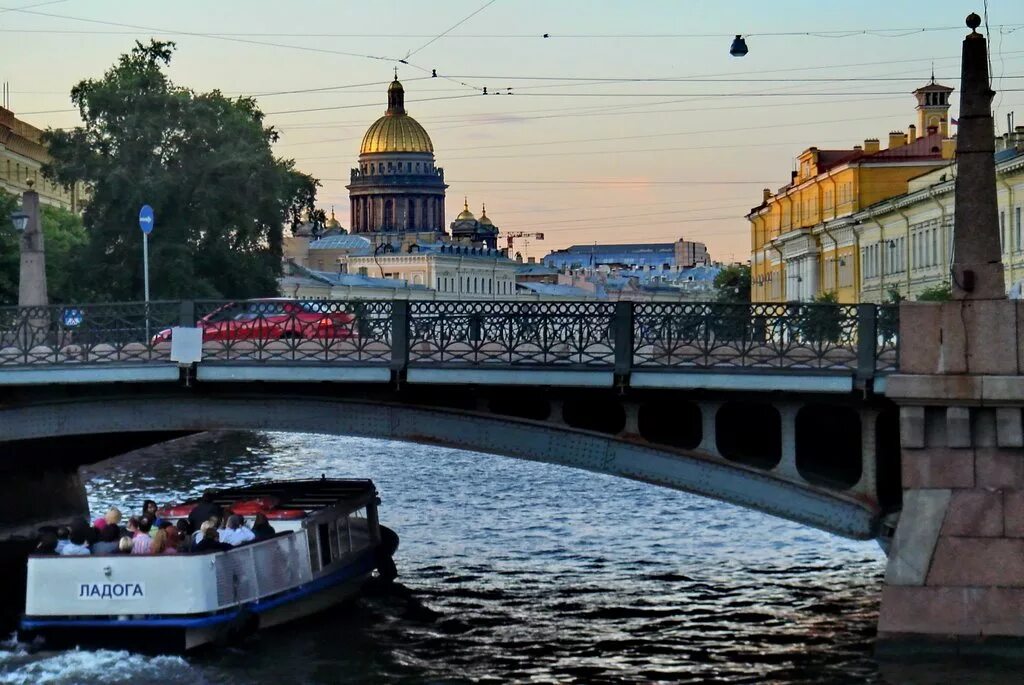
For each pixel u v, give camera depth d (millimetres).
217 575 27531
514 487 54188
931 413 24578
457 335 27844
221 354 29172
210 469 61938
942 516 24516
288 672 26250
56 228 82938
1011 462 24406
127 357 29875
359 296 157625
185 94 79000
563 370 27094
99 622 27172
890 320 25516
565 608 31625
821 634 28828
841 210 113938
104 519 29594
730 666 26594
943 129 118500
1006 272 78938
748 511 46562
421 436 29625
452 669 26734
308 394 29938
